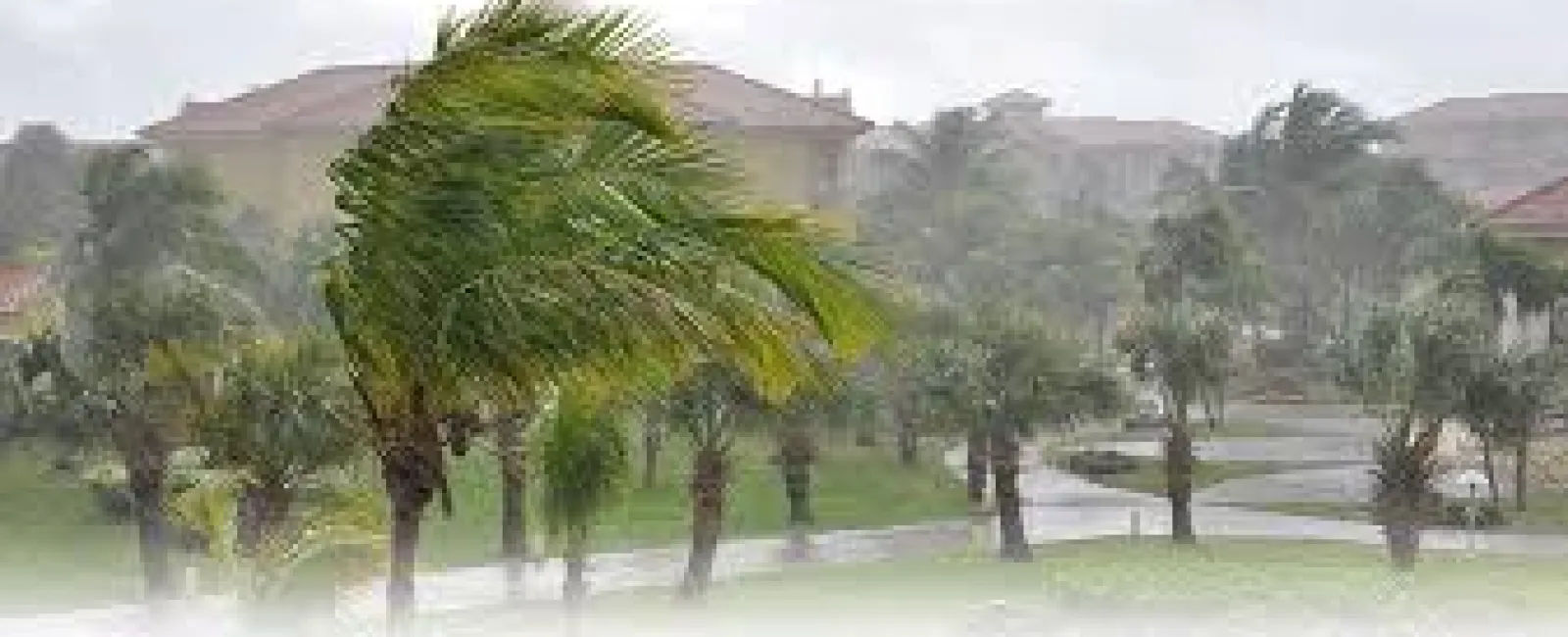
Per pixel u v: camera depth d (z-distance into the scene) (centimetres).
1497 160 17712
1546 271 5709
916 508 4866
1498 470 5222
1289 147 10206
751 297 788
